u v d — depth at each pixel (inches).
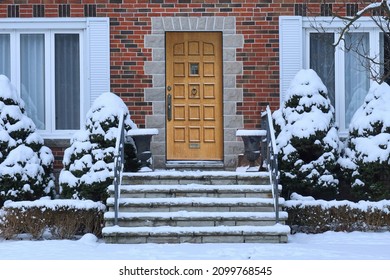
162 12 616.1
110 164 554.9
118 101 574.9
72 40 626.5
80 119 624.7
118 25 617.0
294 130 568.4
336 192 569.3
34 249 472.4
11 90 580.4
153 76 617.3
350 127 584.4
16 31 624.1
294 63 617.3
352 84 629.0
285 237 499.2
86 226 528.4
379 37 623.2
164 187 530.6
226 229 498.6
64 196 559.5
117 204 508.1
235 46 616.7
